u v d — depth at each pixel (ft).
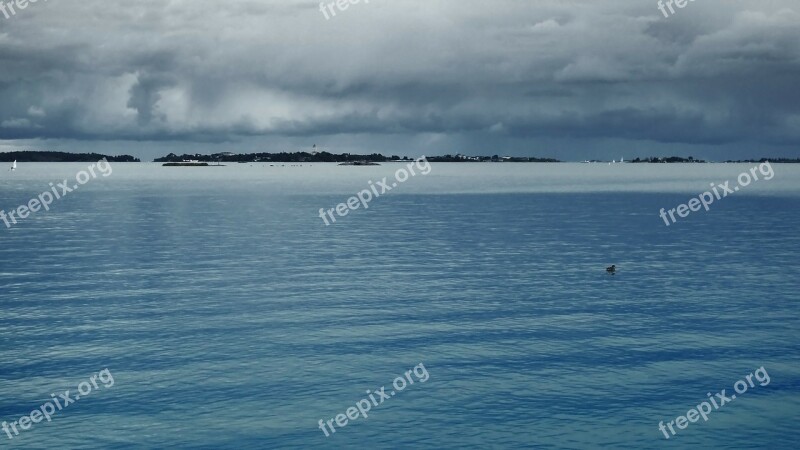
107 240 194.49
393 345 86.07
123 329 93.66
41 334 91.15
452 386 71.67
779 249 172.76
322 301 111.24
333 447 58.23
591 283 127.03
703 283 126.52
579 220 258.57
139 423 62.90
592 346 85.35
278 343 86.89
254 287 123.24
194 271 140.77
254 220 261.03
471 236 205.77
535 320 98.58
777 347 84.84
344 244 186.09
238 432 61.00
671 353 82.43
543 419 63.46
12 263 150.61
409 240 195.83
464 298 113.60
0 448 58.13
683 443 58.90
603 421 63.05
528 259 157.69
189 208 324.60
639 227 230.48
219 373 75.56
